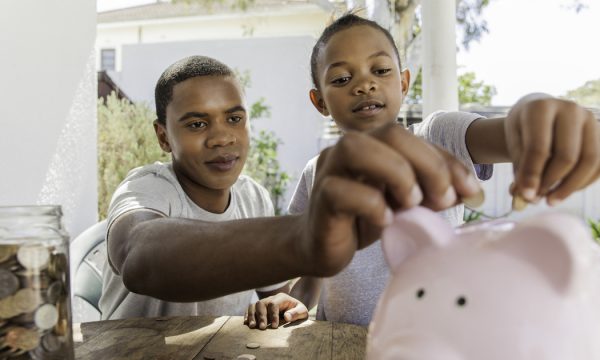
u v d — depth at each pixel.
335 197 0.41
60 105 1.75
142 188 1.21
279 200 4.83
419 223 0.47
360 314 1.25
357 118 1.22
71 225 1.80
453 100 2.11
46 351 0.60
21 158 1.58
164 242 0.60
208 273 0.54
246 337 0.90
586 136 0.48
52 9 1.70
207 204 1.38
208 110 1.26
